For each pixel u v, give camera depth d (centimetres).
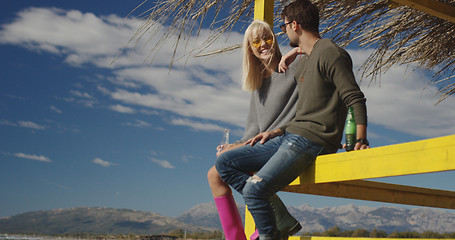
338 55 161
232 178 182
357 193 215
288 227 183
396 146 139
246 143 184
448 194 249
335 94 168
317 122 167
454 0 257
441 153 124
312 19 180
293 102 202
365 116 155
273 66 212
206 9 232
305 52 188
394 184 224
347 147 171
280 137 180
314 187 202
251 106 226
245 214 220
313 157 168
